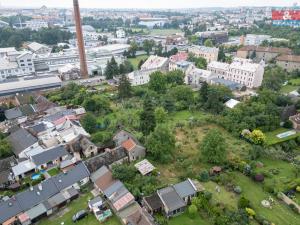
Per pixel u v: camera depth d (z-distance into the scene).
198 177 74.12
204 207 63.16
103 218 60.97
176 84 150.00
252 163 79.94
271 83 145.00
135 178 71.50
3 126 106.44
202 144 82.81
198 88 150.62
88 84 158.25
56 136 94.44
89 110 118.88
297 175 76.31
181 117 115.44
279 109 107.50
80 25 159.62
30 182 73.81
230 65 161.38
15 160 81.50
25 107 117.31
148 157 85.62
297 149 91.75
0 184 72.06
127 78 143.62
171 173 77.75
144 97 131.50
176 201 63.25
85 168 74.62
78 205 66.31
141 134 93.88
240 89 146.88
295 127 103.06
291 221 60.88
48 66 189.25
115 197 65.56
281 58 186.25
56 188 68.19
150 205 62.50
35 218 61.34
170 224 60.09
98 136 92.50
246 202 63.44
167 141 81.69
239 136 96.75
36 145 87.75
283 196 67.06
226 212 62.00
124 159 81.88
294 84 155.50
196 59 191.38
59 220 61.91
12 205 61.91
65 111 112.44
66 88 141.50
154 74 141.00
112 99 135.62
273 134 99.06
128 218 58.34
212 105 117.56
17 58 172.88
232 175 75.38
